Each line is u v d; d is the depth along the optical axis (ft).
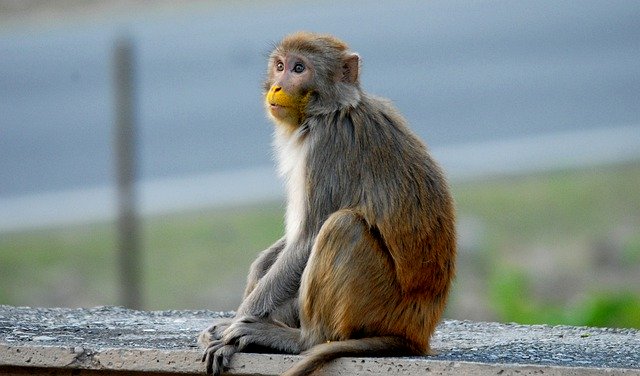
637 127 81.30
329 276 24.32
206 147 79.30
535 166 74.59
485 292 55.06
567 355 26.03
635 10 96.73
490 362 23.81
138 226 53.62
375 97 26.73
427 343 25.39
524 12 97.30
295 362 23.76
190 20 93.66
